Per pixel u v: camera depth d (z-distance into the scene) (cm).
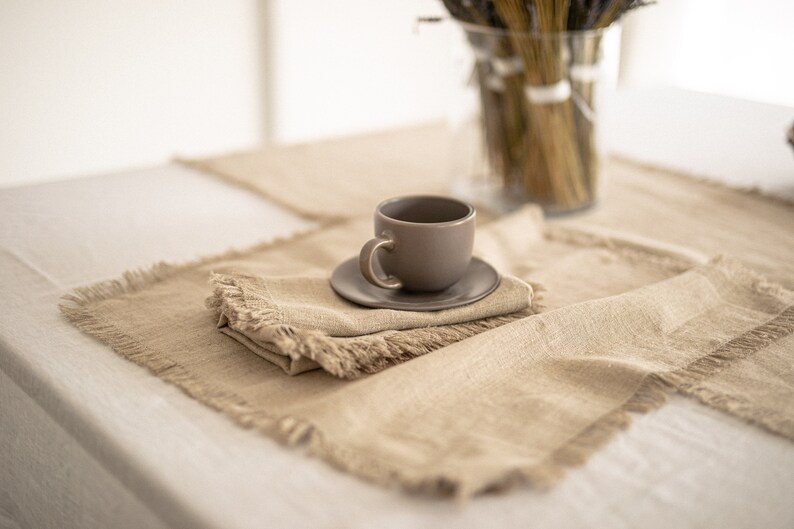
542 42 104
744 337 81
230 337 80
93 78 216
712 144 131
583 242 101
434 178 123
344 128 272
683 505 62
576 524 60
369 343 75
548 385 74
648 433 69
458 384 72
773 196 114
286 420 67
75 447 72
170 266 93
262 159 129
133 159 231
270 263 95
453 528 59
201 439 67
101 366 76
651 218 109
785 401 72
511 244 99
